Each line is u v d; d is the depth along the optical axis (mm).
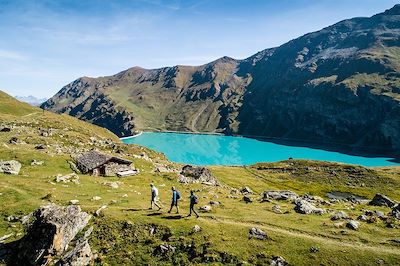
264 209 45375
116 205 44844
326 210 44719
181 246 34406
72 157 73875
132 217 39562
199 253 33188
